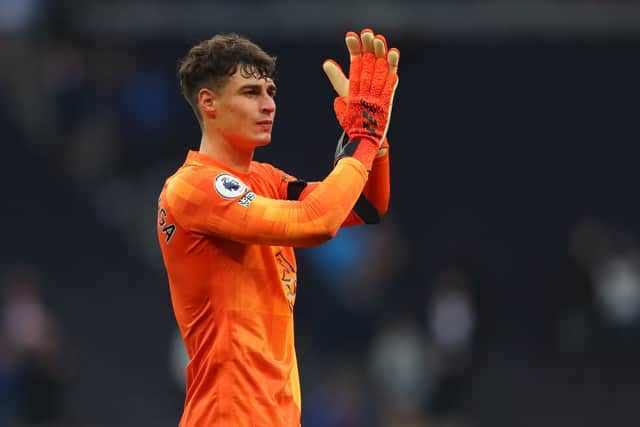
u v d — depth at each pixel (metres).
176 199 13.23
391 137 67.62
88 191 61.22
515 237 64.25
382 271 52.66
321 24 64.38
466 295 49.84
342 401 44.12
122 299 56.12
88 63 63.66
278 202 12.81
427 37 66.31
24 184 60.34
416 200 65.38
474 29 65.69
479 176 66.88
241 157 13.66
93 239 58.72
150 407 51.34
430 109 68.81
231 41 13.38
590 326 53.47
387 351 46.88
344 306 48.47
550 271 58.94
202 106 13.46
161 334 54.88
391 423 46.28
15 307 46.88
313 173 62.50
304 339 53.00
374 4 64.44
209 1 64.25
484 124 68.56
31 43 64.00
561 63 69.88
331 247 55.56
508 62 70.06
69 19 63.56
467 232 63.69
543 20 64.94
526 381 51.53
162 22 64.19
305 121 64.44
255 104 13.34
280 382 13.31
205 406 13.31
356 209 14.62
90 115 63.34
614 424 50.16
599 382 52.09
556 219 65.50
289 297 13.70
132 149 62.69
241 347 13.18
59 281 56.09
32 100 64.94
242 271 13.27
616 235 62.34
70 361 51.16
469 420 48.56
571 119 69.19
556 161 67.69
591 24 65.31
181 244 13.31
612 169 67.56
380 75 13.60
